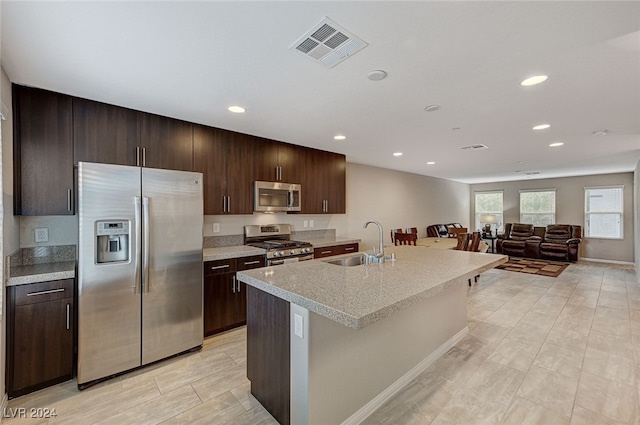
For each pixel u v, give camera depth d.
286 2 1.34
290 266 2.40
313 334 1.67
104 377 2.29
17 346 2.09
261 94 2.41
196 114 2.90
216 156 3.36
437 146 4.25
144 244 2.47
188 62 1.90
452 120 3.07
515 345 2.91
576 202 7.88
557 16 1.44
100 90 2.33
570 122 3.11
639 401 2.05
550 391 2.17
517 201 8.98
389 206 6.66
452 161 5.57
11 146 2.15
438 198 8.41
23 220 2.49
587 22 1.49
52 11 1.38
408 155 4.96
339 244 4.50
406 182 7.18
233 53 1.79
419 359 2.46
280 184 3.95
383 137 3.77
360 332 1.94
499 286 5.03
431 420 1.90
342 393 1.83
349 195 5.71
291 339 1.76
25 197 2.25
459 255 2.96
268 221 4.28
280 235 4.41
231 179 3.49
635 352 2.74
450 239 6.67
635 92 2.35
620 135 3.61
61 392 2.16
